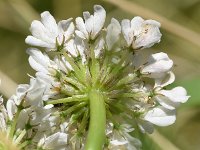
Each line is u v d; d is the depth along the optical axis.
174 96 0.06
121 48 0.06
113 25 0.06
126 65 0.06
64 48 0.06
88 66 0.06
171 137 0.08
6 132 0.05
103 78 0.06
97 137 0.05
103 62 0.06
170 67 0.06
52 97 0.06
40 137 0.05
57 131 0.06
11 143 0.05
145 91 0.06
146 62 0.06
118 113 0.06
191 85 0.08
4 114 0.05
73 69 0.06
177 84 0.08
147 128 0.06
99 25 0.06
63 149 0.06
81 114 0.06
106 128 0.06
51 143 0.05
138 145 0.06
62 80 0.06
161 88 0.06
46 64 0.06
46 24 0.06
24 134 0.05
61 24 0.06
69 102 0.06
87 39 0.06
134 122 0.06
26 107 0.05
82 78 0.06
